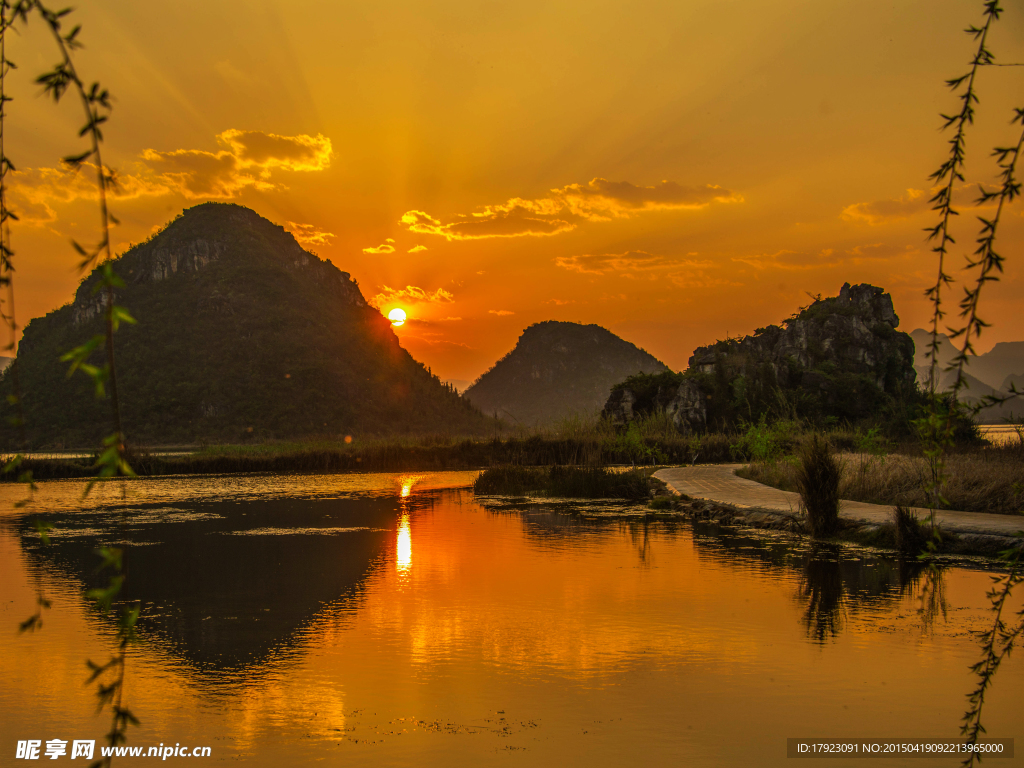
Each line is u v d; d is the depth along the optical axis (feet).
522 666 26.76
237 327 430.20
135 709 23.53
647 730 21.39
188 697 24.38
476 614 33.68
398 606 35.29
